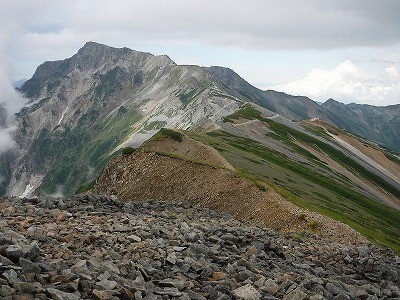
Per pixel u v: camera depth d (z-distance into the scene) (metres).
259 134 154.38
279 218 50.03
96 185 84.12
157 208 34.91
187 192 63.84
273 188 58.19
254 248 20.95
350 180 143.75
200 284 14.43
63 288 10.77
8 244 12.67
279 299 13.95
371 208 104.50
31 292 10.05
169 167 71.88
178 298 12.32
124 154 82.62
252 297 13.47
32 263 11.48
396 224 98.56
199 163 69.81
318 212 51.53
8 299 9.39
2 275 10.50
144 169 75.50
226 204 56.72
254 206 53.94
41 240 15.13
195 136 93.69
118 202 31.72
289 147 148.88
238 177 61.53
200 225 24.30
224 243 21.56
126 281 12.62
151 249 16.84
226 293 13.84
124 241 17.38
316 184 97.06
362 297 16.88
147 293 11.98
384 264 24.05
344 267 23.12
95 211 26.56
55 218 20.73
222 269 16.48
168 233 20.73
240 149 98.94
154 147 86.81
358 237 43.84
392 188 167.62
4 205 23.28
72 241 15.86
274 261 20.27
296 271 19.27
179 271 15.16
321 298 14.20
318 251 25.88
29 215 20.81
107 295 10.92
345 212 74.31
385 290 18.86
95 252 14.79
